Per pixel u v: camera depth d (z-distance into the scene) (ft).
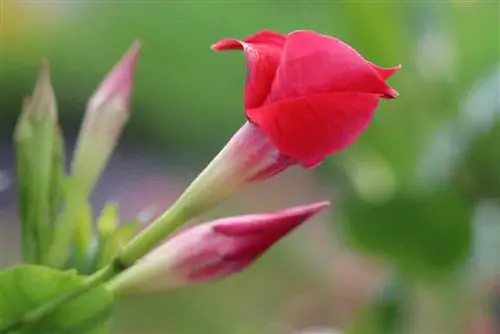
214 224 1.36
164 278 1.35
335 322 2.85
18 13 3.80
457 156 1.94
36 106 1.43
